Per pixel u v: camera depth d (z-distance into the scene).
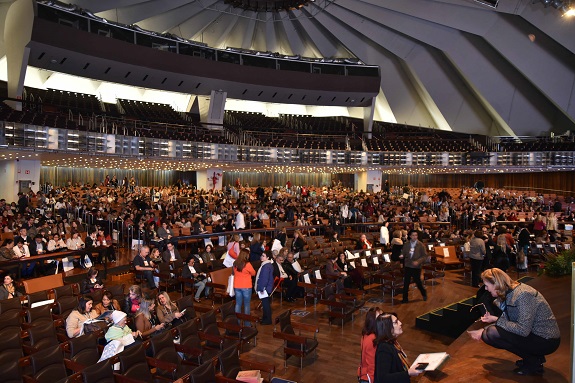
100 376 5.97
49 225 16.61
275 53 37.34
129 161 30.38
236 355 7.04
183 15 38.00
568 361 5.09
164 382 6.92
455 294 13.76
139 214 19.28
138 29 31.20
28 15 25.81
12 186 25.75
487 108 42.41
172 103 43.62
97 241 15.80
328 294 11.11
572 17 30.97
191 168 37.16
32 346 7.46
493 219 23.77
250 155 33.97
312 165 36.94
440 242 18.81
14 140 21.66
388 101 45.16
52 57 27.80
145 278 14.14
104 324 8.00
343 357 8.99
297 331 10.44
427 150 39.81
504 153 38.69
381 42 40.94
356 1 38.66
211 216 21.48
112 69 30.73
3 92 31.72
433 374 4.80
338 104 40.50
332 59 38.84
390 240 20.08
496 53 38.47
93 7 32.22
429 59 41.62
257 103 48.12
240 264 10.57
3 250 12.72
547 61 35.47
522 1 31.78
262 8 36.53
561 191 40.41
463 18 35.72
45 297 9.98
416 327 10.81
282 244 16.67
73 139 24.48
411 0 36.38
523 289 4.65
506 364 5.07
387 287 13.24
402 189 40.03
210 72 34.72
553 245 18.27
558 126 40.53
